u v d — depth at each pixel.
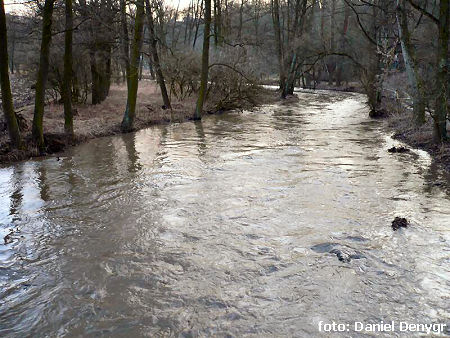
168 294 5.16
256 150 13.51
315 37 46.53
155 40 23.09
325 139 15.47
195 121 21.64
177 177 10.35
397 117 19.59
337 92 46.31
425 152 12.59
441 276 5.35
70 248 6.53
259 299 4.99
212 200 8.53
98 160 12.52
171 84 27.12
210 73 25.98
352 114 24.28
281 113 25.34
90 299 5.11
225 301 4.97
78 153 13.64
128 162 12.16
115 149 14.22
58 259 6.18
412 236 6.54
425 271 5.48
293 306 4.84
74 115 20.36
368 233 6.71
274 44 42.81
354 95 41.19
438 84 12.44
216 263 5.89
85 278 5.60
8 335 4.47
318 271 5.58
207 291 5.20
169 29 45.03
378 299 4.91
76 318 4.74
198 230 7.04
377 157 12.15
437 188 9.01
